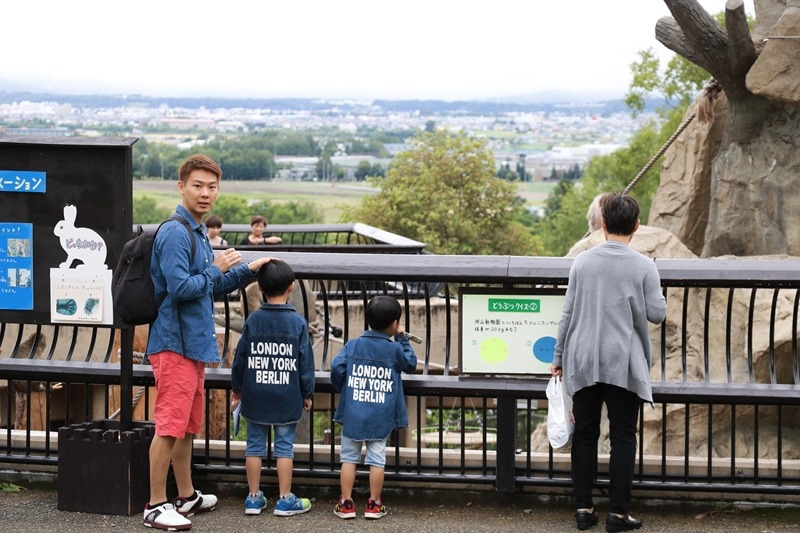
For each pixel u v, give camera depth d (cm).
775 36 1091
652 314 515
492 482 578
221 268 536
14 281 568
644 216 4534
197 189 527
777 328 941
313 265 569
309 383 560
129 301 520
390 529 541
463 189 4328
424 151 4416
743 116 1170
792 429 948
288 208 6525
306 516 562
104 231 557
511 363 568
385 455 577
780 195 1142
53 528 537
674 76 4375
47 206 562
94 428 582
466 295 568
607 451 922
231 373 583
